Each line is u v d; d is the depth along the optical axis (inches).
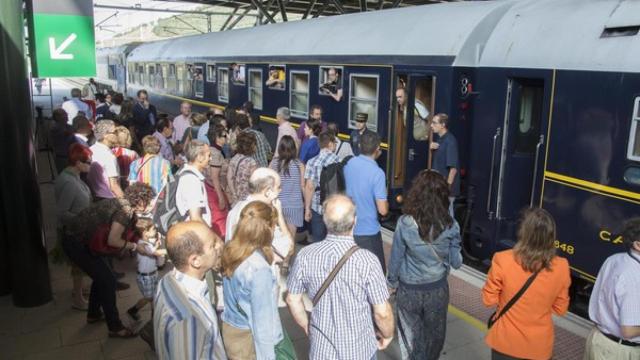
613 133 194.1
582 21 212.5
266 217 123.8
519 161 243.1
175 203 178.4
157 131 344.5
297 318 121.8
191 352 95.7
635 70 187.0
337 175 205.5
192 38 723.4
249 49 506.9
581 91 205.5
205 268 106.2
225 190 257.6
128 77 1029.8
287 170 241.0
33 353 178.9
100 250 177.3
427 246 142.6
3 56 199.3
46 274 215.9
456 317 205.0
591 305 126.3
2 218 219.5
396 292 152.1
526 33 234.4
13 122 200.8
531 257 121.9
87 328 196.2
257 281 115.3
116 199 179.8
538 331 124.9
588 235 204.5
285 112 333.7
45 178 450.0
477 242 262.7
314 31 413.7
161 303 100.2
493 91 246.5
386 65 317.1
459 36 271.6
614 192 194.4
